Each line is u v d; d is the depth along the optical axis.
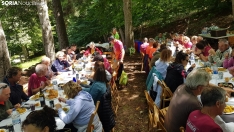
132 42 10.34
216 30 8.59
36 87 4.11
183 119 2.21
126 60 9.03
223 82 3.38
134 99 5.09
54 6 10.09
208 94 1.85
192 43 6.67
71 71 5.22
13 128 2.38
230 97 2.80
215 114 1.89
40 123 1.68
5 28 10.20
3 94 2.82
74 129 2.75
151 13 13.75
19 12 9.04
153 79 3.96
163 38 10.36
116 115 4.34
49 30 7.35
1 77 5.03
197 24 12.84
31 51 19.33
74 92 2.77
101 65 3.38
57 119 2.64
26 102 3.28
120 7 12.20
